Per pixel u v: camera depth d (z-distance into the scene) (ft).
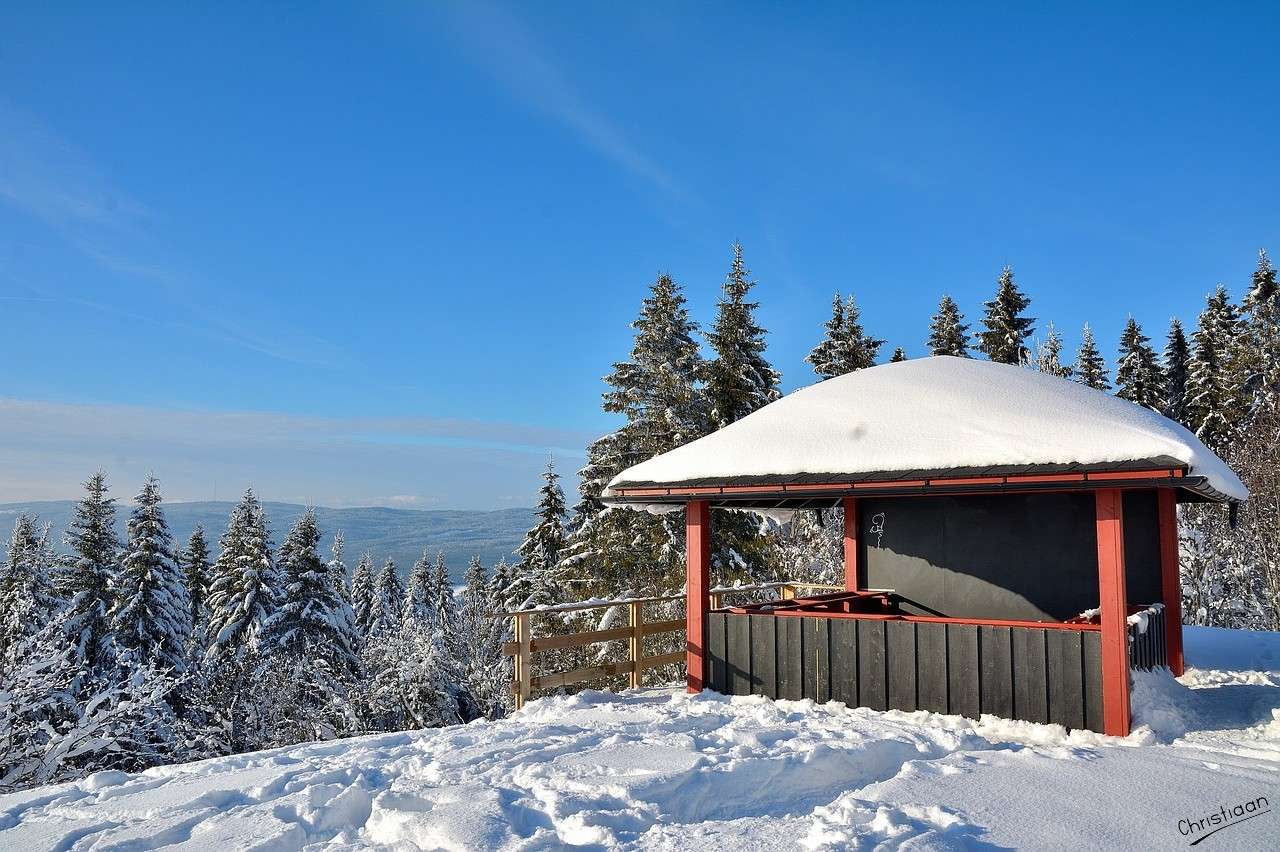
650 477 32.24
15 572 93.35
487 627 90.84
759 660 30.30
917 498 36.29
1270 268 112.98
